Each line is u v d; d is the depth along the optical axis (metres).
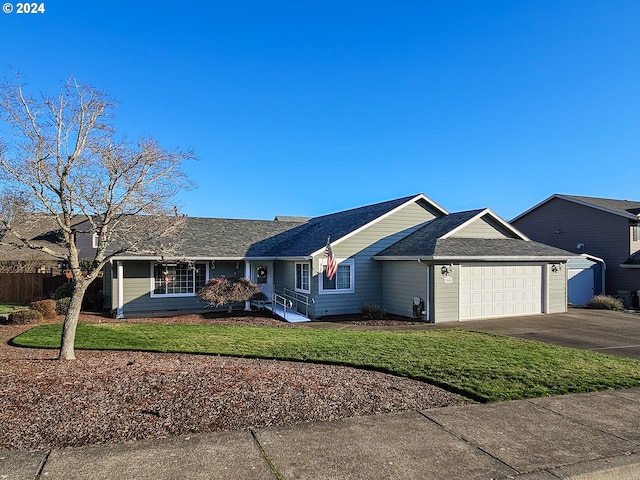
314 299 16.98
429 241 17.00
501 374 7.76
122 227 11.17
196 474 3.99
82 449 4.43
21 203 8.14
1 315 16.61
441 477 4.05
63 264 26.66
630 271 24.03
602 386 7.09
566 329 14.11
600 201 27.52
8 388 6.25
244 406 5.73
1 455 4.27
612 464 4.36
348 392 6.53
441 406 6.07
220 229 22.02
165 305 18.78
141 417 5.28
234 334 12.44
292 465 4.21
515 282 17.53
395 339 11.45
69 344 8.63
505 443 4.82
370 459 4.38
